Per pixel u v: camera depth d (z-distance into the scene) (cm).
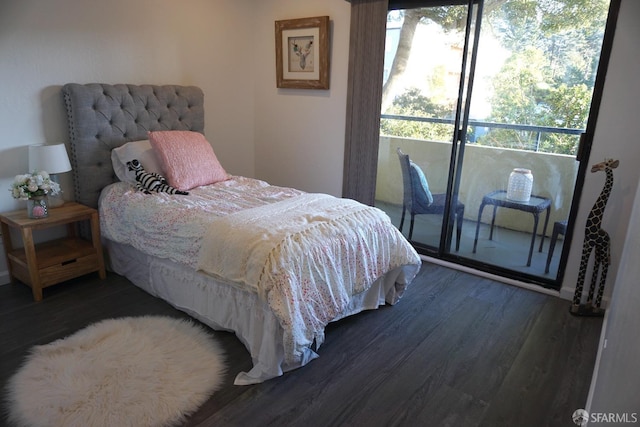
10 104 277
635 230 160
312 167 416
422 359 226
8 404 185
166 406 185
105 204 300
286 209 254
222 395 195
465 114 324
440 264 357
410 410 190
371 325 259
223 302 232
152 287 280
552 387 207
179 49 367
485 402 196
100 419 177
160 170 312
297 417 184
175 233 250
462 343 242
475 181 335
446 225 354
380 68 342
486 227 339
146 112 337
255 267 205
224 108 419
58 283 293
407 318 268
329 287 220
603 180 269
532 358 229
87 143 303
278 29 399
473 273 338
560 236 305
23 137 286
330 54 377
